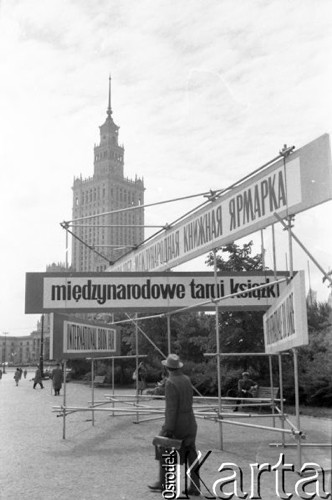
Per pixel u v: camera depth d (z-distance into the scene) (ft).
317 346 48.14
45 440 30.07
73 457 24.66
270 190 21.76
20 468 22.30
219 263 55.52
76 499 17.43
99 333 37.24
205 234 27.68
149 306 31.17
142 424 37.50
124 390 82.17
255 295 30.78
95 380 96.89
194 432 18.53
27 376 201.46
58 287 31.19
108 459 24.07
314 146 18.86
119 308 31.14
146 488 18.74
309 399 46.01
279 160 21.04
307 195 19.24
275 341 22.62
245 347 53.01
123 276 31.37
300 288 17.47
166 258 32.58
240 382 45.42
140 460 23.75
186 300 31.17
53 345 29.40
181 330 84.69
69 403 59.41
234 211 24.88
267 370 52.70
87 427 36.01
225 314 53.72
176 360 18.67
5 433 33.22
